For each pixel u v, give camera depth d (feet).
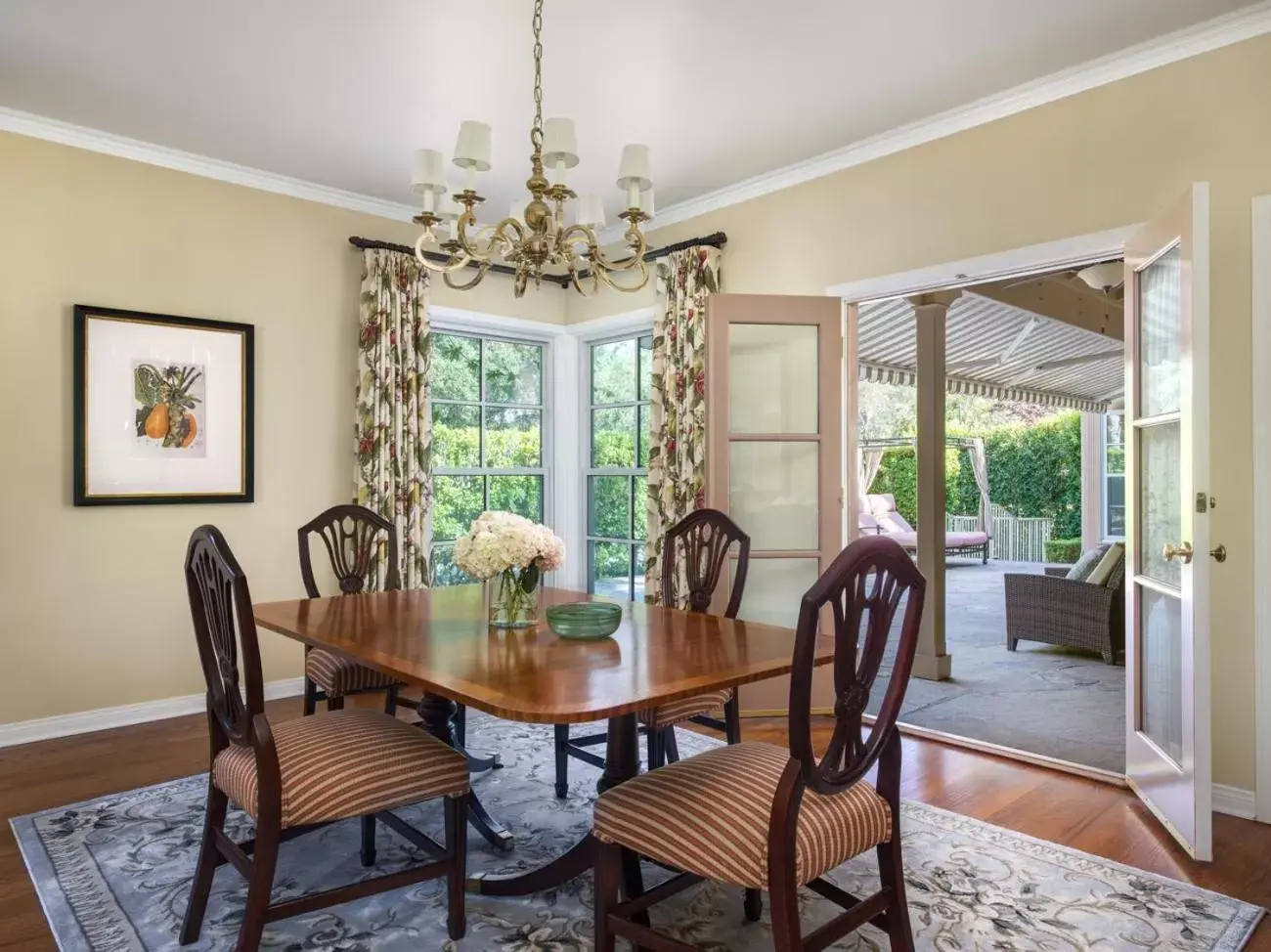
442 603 9.07
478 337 16.53
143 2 8.36
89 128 11.50
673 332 14.12
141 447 12.03
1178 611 8.29
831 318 12.34
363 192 14.07
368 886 5.98
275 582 13.43
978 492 41.57
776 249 13.28
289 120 11.25
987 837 8.24
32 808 8.92
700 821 5.20
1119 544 16.75
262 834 5.60
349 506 10.98
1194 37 8.98
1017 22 8.77
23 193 11.14
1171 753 8.45
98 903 6.89
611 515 17.19
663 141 11.88
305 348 13.76
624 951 6.25
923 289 11.74
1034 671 15.94
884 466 41.19
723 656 6.44
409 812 8.97
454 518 16.16
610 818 5.53
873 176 12.00
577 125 11.33
